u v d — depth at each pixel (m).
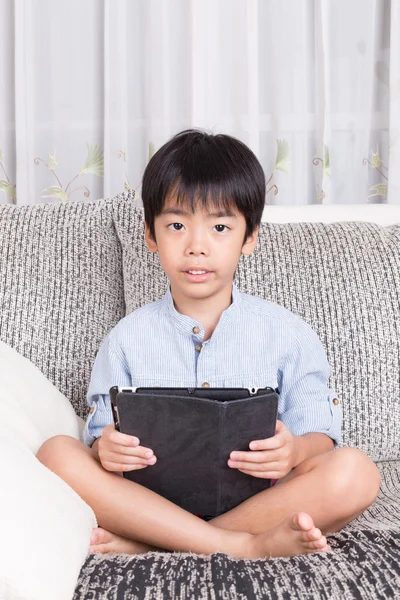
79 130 2.24
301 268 1.39
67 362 1.39
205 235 1.17
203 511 1.10
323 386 1.28
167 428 1.02
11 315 1.40
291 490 1.06
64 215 1.50
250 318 1.29
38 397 1.21
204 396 1.02
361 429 1.32
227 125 2.21
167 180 1.18
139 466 1.05
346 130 2.22
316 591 0.80
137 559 0.92
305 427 1.24
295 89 2.17
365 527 1.05
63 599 0.80
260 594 0.80
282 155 2.20
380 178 2.26
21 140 2.17
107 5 2.12
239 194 1.18
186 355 1.28
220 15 2.15
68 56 2.21
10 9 2.18
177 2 2.15
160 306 1.31
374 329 1.35
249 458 1.03
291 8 2.13
